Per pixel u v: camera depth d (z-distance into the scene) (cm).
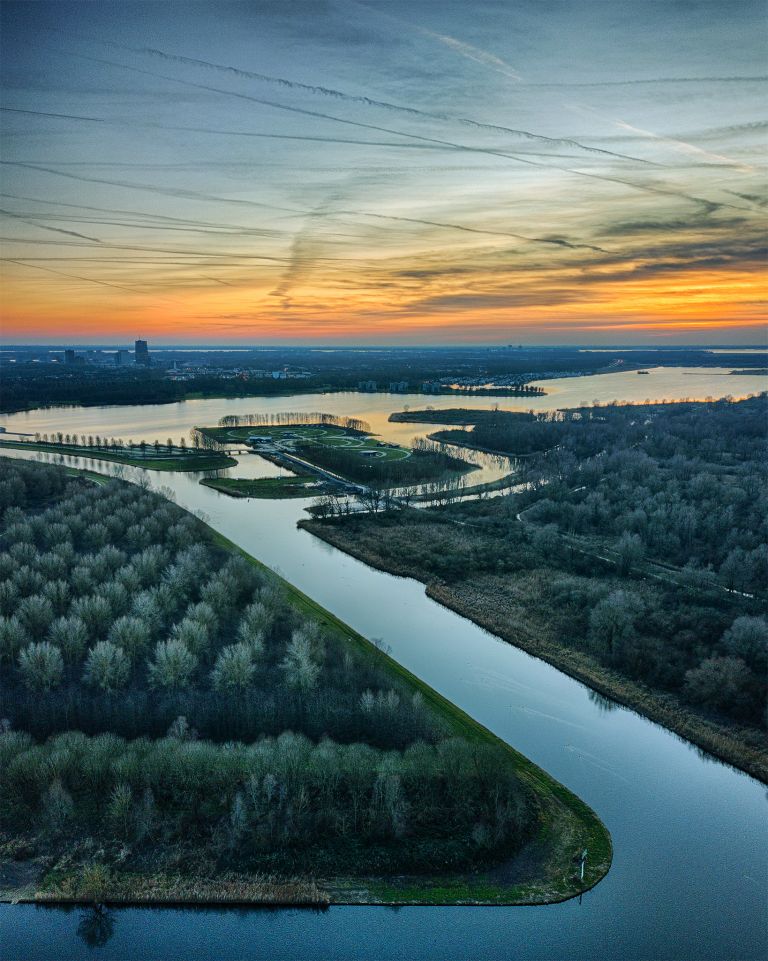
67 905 8281
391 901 8319
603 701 12444
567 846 9044
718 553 18750
